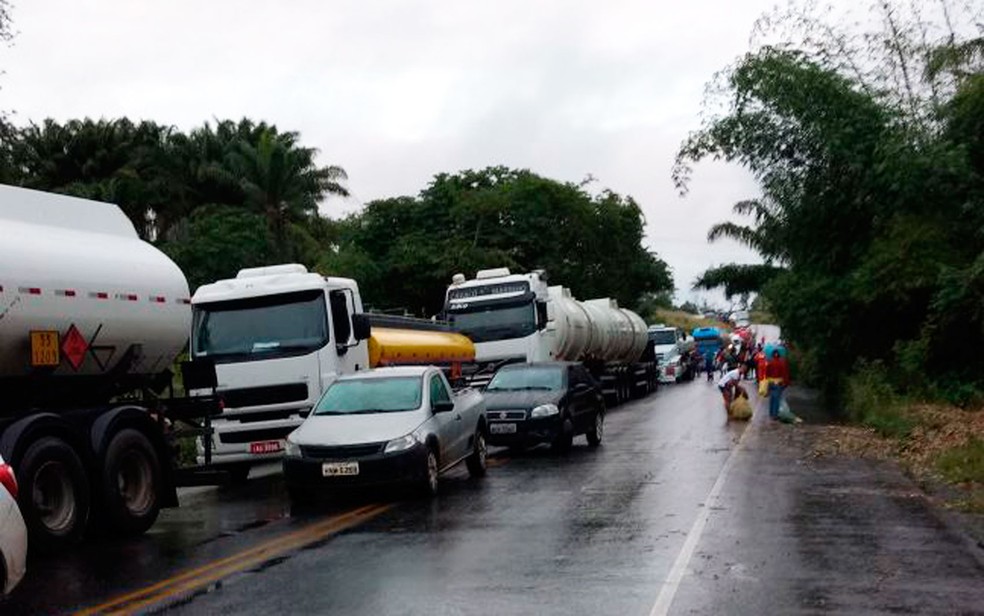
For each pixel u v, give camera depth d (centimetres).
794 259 3014
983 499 1214
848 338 2820
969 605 740
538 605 754
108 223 1235
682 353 5875
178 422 1361
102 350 1156
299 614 742
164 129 5872
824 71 2706
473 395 1650
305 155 5472
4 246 1021
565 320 2997
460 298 2803
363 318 1722
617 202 5922
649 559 915
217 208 5272
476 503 1299
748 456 1755
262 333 1672
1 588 745
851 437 1978
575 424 1930
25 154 5328
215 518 1281
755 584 812
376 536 1075
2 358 1020
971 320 2330
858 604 746
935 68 2627
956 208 2556
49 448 1018
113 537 1138
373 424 1356
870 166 2639
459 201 5041
